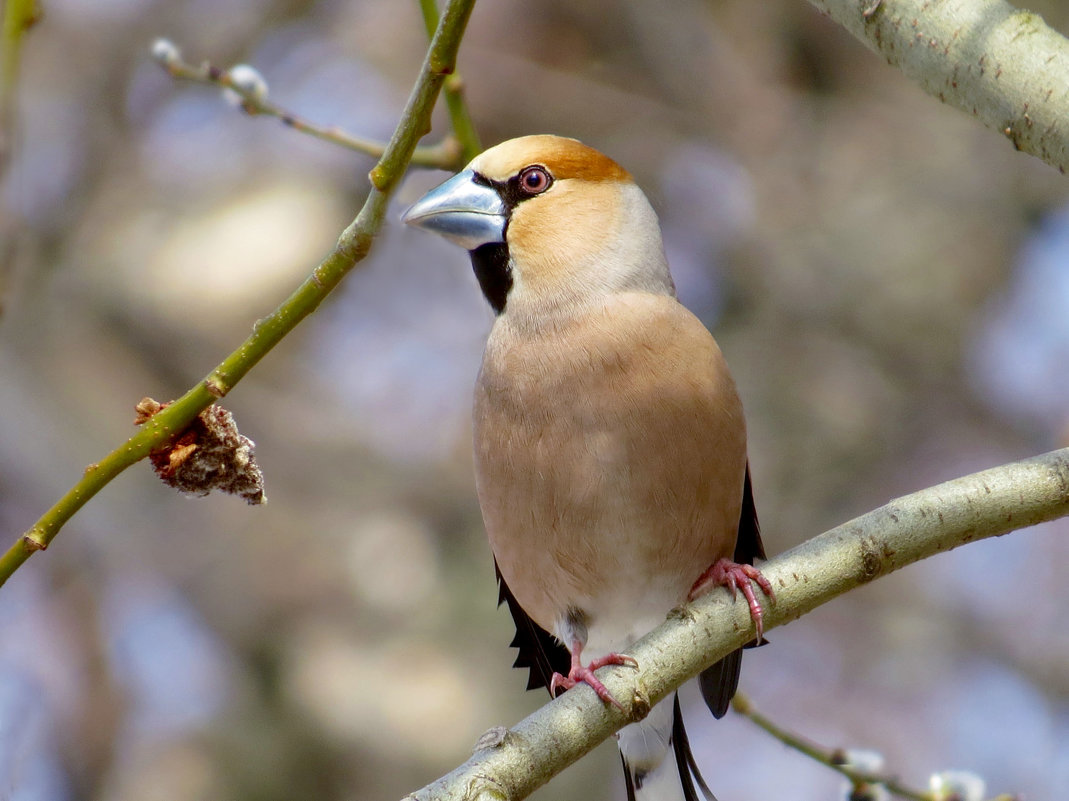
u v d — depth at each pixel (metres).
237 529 12.38
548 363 6.07
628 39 13.46
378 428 12.95
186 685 11.74
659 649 5.02
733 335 12.91
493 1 13.23
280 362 13.09
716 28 13.67
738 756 12.35
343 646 11.83
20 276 12.41
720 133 13.41
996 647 12.43
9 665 11.42
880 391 12.68
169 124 13.23
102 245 12.73
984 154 13.41
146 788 11.13
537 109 13.12
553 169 6.37
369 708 11.48
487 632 11.96
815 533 12.12
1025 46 4.51
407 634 11.91
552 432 6.00
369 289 13.09
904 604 12.73
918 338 12.85
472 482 12.68
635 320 6.08
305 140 12.80
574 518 6.05
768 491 12.29
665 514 6.02
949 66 4.62
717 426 5.98
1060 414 12.78
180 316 12.44
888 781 6.22
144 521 12.31
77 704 11.38
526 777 4.74
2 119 5.42
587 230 6.27
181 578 12.13
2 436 11.95
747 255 13.09
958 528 5.02
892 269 12.98
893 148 13.46
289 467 12.67
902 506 5.09
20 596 11.79
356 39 13.23
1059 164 4.46
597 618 6.43
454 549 12.46
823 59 13.77
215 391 4.43
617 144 13.20
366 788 11.24
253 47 13.31
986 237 13.15
